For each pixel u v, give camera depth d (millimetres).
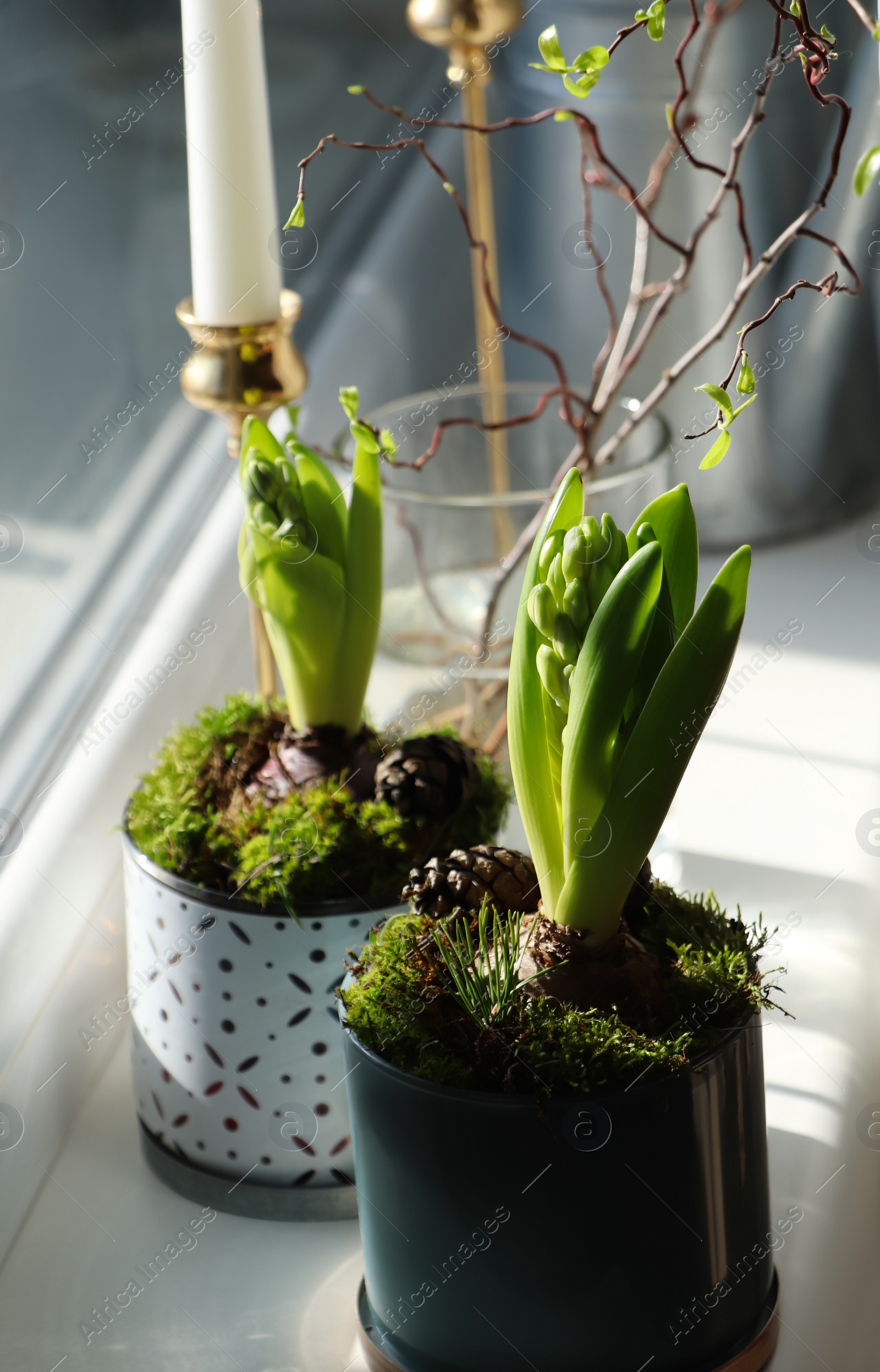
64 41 1250
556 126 1203
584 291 1241
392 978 831
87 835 1032
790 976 1030
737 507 1276
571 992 820
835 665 1216
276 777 924
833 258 1195
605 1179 801
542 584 801
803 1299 900
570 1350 819
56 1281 930
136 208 1351
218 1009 908
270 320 957
